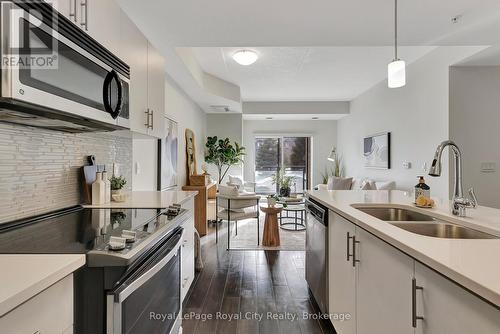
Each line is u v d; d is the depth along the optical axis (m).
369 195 2.51
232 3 2.14
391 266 1.11
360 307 1.42
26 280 0.67
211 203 5.11
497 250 0.90
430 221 1.54
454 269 0.74
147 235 1.16
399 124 4.79
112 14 1.52
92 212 1.65
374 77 5.15
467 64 3.56
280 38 2.78
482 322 0.67
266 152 8.26
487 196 3.62
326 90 6.10
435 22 2.46
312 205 2.45
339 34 2.68
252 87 5.83
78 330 0.88
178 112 4.43
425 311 0.89
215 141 6.31
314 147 8.16
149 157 3.32
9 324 0.60
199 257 3.09
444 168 3.69
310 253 2.51
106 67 1.39
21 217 1.37
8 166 1.30
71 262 0.81
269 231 3.97
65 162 1.71
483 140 3.62
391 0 2.12
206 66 4.51
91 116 1.25
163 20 2.40
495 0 2.11
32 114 1.14
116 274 0.91
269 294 2.53
